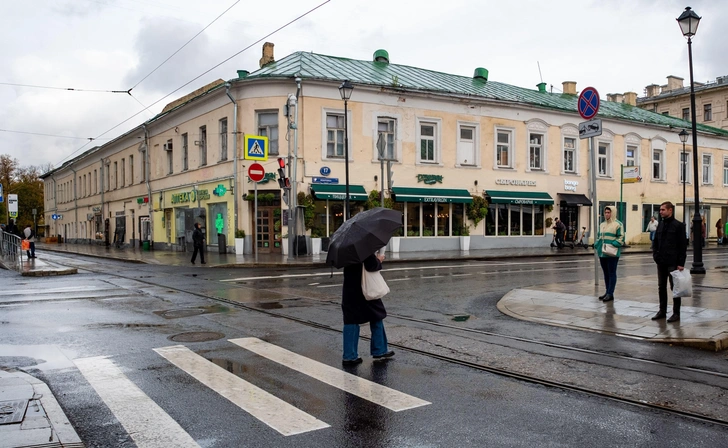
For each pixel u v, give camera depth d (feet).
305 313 32.60
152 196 116.98
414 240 89.61
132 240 129.39
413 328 28.40
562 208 105.91
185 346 24.14
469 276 53.31
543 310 32.37
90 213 163.73
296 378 19.49
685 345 23.89
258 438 14.24
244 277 53.42
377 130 87.04
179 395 17.58
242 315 31.89
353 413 16.03
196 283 48.21
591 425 15.10
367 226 21.08
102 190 149.79
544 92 123.03
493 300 37.88
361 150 85.30
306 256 78.02
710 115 167.22
